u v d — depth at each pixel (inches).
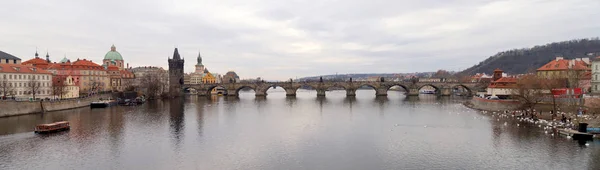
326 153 3449.8
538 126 4537.4
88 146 3774.6
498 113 5969.5
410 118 5664.4
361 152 3472.0
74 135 4338.1
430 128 4672.7
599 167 2842.0
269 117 6008.9
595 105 4662.9
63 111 6870.1
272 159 3257.9
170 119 5782.5
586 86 7253.9
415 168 2955.2
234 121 5536.4
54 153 3489.2
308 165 3070.9
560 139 3745.1
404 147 3636.8
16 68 7288.4
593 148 3341.5
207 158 3302.2
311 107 7790.4
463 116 5772.6
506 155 3248.0
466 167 2952.8
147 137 4224.9
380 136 4192.9
